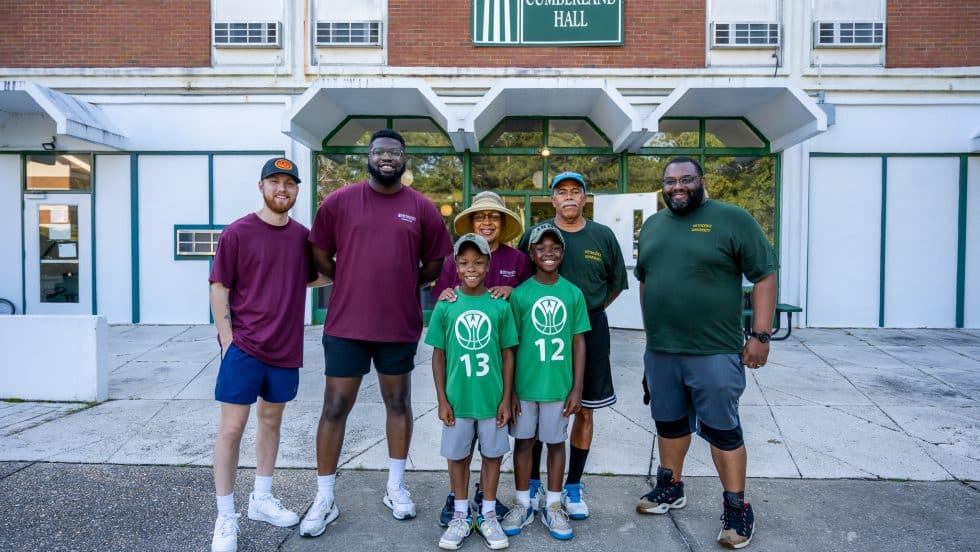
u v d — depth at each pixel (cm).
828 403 530
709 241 309
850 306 909
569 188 340
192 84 907
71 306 923
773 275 310
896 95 895
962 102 888
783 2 899
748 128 913
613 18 905
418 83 799
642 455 425
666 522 331
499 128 925
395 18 912
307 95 786
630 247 890
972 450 427
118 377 617
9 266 923
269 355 308
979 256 898
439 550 301
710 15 909
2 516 329
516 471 323
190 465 402
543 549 302
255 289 307
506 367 311
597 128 923
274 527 323
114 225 917
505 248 344
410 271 332
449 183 928
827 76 898
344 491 368
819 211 905
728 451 308
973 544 303
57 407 519
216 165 913
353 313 323
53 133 906
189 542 305
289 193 314
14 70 905
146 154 912
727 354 309
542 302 312
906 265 905
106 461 406
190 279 919
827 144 901
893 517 333
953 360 690
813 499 356
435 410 518
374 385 593
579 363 316
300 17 909
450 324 306
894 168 902
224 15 909
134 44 908
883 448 432
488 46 911
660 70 905
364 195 332
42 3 906
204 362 680
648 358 339
